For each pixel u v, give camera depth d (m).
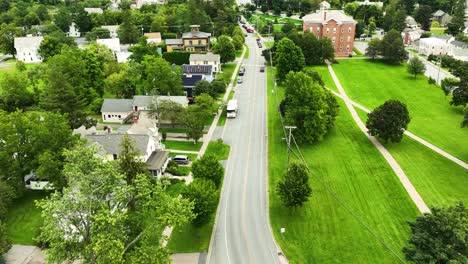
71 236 34.34
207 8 188.62
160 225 36.06
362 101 99.44
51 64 90.75
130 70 96.19
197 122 73.44
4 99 88.75
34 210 53.94
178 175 63.16
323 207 55.12
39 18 194.88
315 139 76.00
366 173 64.56
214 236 49.06
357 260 44.78
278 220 52.22
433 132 80.56
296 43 133.75
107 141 62.03
